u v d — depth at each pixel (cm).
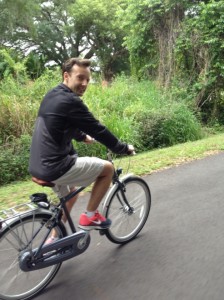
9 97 677
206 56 991
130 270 238
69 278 235
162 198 374
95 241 283
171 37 1037
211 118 1030
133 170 493
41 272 226
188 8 1015
